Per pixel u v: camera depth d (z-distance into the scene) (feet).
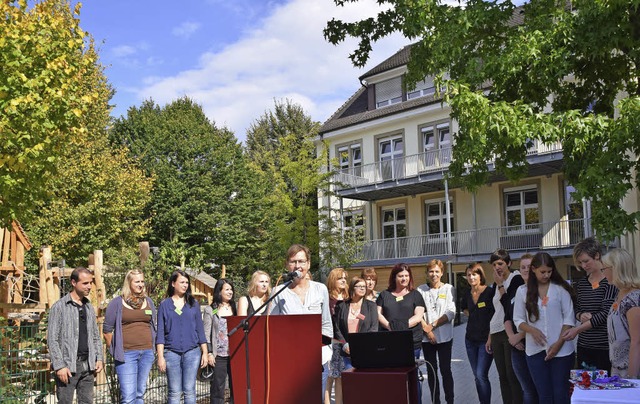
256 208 117.19
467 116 26.48
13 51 29.04
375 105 101.96
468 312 25.66
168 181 107.14
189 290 24.86
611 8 23.95
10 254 41.11
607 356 18.06
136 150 108.47
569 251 75.31
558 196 80.64
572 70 27.61
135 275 24.21
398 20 33.35
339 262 79.25
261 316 15.58
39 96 29.66
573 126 24.81
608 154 24.00
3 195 30.14
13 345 27.66
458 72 30.22
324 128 105.91
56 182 71.41
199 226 108.88
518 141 25.54
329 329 18.53
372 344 16.93
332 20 34.35
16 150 29.81
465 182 30.83
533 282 19.19
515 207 84.94
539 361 18.84
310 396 15.17
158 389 28.73
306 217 81.05
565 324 18.61
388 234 98.94
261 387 15.47
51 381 27.99
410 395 16.63
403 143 95.55
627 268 15.88
